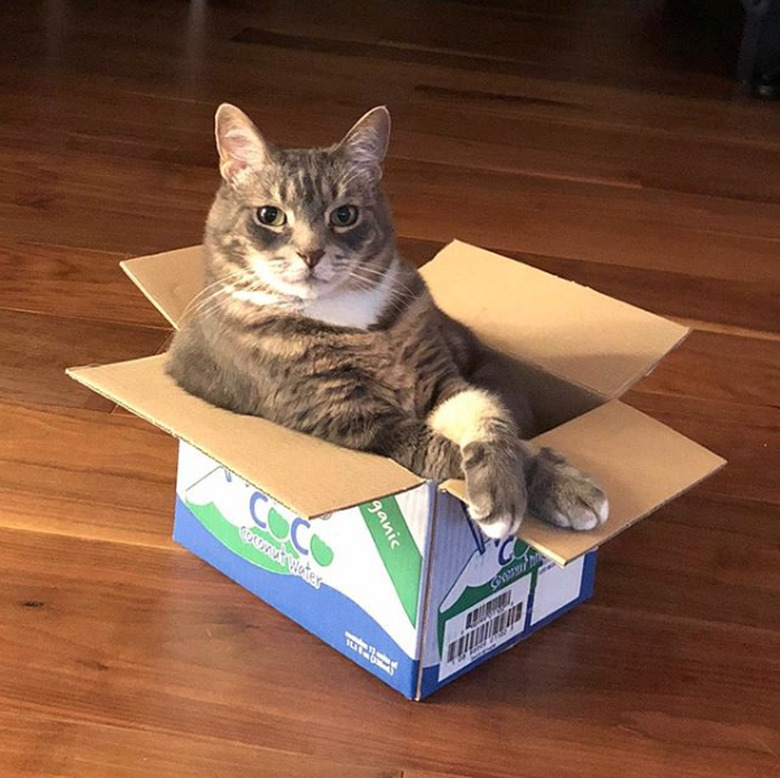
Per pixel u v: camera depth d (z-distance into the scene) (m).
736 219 2.81
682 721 1.42
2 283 2.23
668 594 1.63
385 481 1.24
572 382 1.59
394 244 1.61
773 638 1.57
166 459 1.81
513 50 3.85
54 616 1.49
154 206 2.61
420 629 1.37
